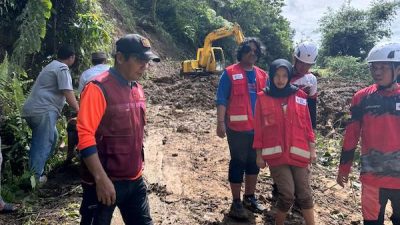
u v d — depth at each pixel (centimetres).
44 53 872
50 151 563
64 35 885
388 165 350
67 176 582
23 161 575
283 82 398
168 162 660
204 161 674
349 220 497
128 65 279
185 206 502
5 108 613
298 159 396
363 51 3316
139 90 300
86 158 264
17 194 521
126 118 279
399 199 355
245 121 445
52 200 511
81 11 932
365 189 363
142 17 2358
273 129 400
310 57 445
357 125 372
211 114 1086
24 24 762
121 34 1867
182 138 808
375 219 358
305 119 406
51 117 546
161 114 1037
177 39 2577
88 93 269
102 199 265
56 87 549
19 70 731
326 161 718
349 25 3288
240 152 454
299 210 491
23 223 454
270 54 3212
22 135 583
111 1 2014
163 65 1978
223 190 557
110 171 278
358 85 1583
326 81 1734
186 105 1201
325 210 518
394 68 348
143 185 305
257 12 3192
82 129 264
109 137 276
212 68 1691
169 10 2616
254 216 475
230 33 1688
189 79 1616
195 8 2750
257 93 440
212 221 461
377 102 354
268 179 598
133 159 287
